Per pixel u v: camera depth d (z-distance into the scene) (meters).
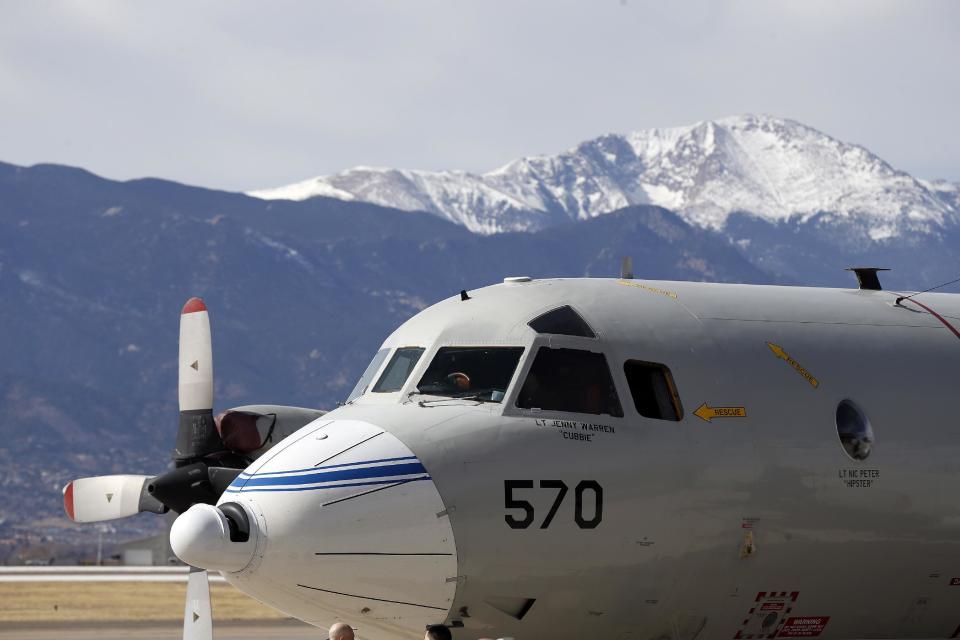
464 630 41.59
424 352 44.53
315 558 39.56
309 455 41.09
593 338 44.16
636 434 42.84
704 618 44.25
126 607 176.50
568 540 41.38
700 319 46.47
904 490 45.84
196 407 57.12
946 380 47.94
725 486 43.38
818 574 45.06
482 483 40.69
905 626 47.81
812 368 46.34
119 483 59.84
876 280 53.78
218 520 39.69
